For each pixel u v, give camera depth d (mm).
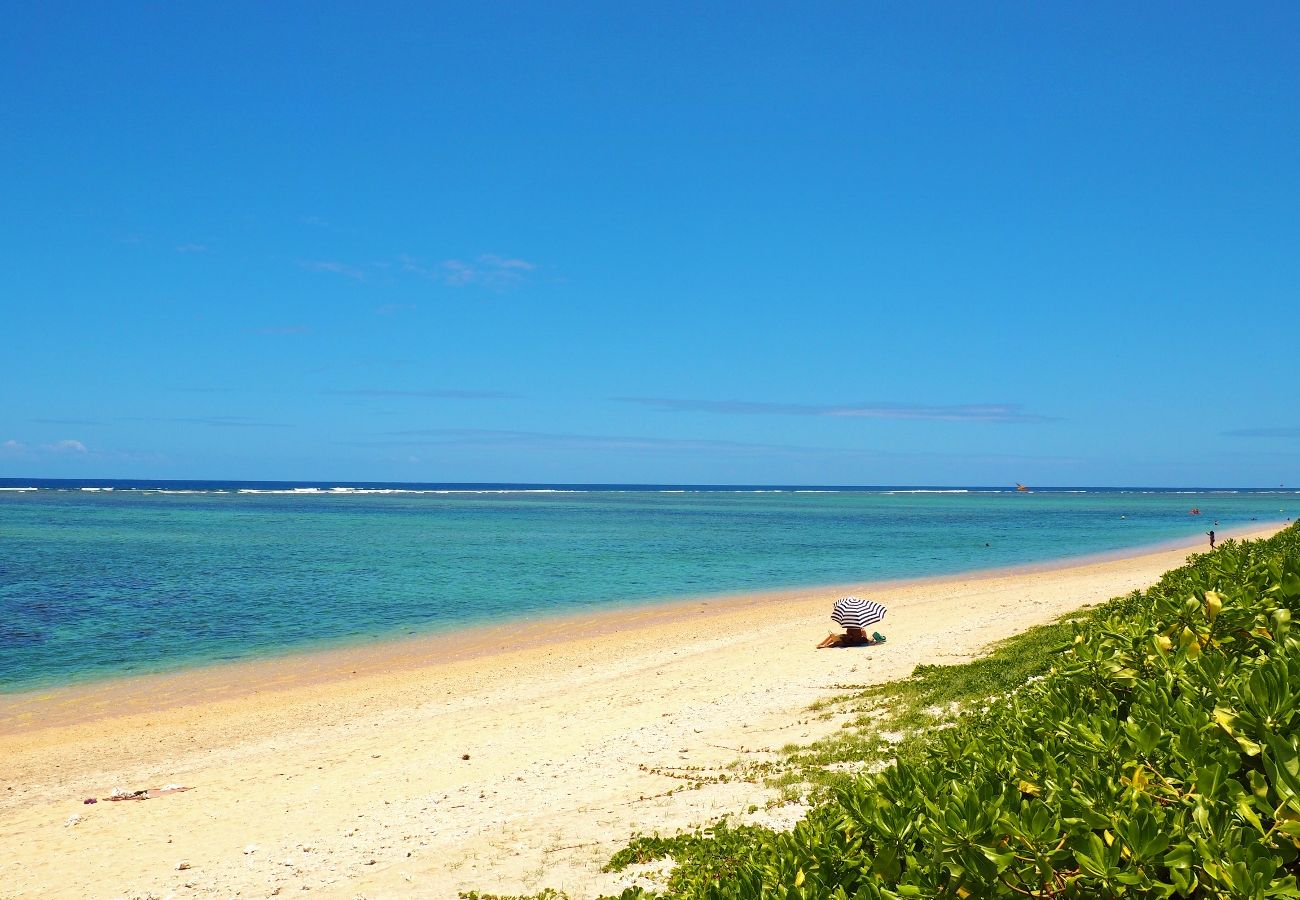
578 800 13070
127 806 15078
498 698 22469
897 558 62781
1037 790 3646
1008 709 6176
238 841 12969
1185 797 3193
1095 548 70938
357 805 14289
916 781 3959
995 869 3064
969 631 25422
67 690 24328
